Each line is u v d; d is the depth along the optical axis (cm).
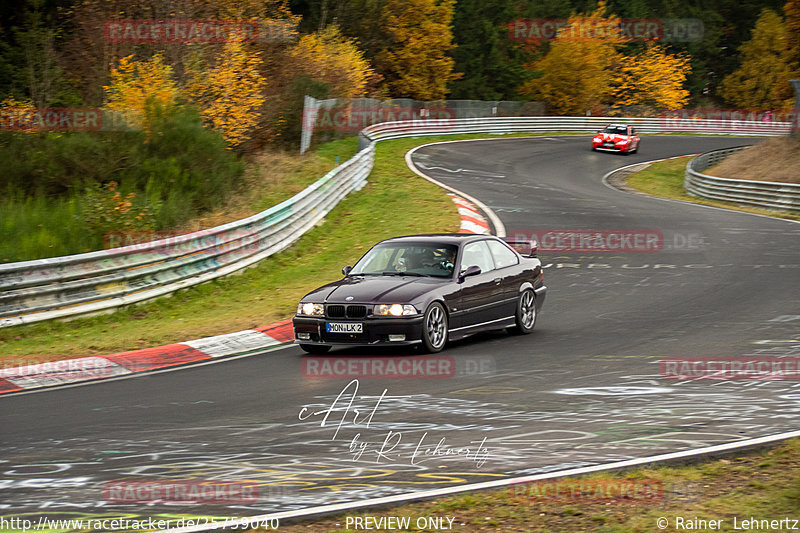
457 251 1862
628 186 5869
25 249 2633
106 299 2381
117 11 5475
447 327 1755
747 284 2427
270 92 5806
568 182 5684
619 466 950
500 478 931
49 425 1261
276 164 4847
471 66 11550
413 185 4862
